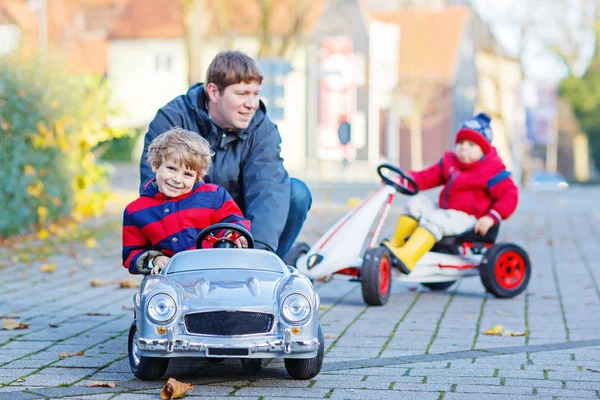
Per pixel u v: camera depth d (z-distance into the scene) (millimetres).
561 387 4852
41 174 13625
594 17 47062
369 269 7664
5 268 9969
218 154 5711
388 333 6477
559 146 81688
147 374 4875
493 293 8211
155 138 5160
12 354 5648
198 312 4512
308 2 35219
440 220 8258
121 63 50406
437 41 55344
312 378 5023
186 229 5062
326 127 45594
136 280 9016
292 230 6363
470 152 8422
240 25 41062
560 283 9156
